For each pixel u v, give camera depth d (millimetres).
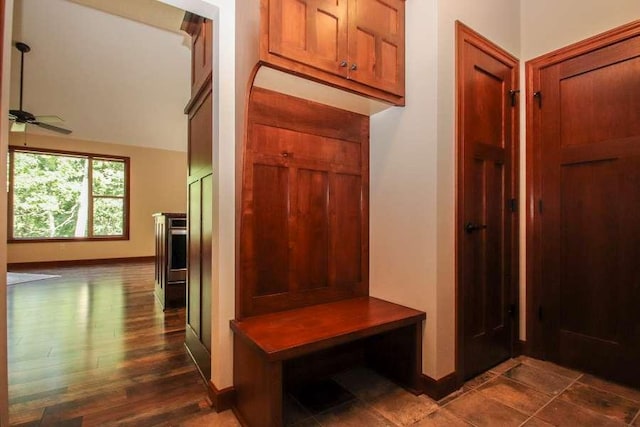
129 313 3406
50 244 6582
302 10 1559
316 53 1600
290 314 1813
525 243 2305
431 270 1802
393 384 1933
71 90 5219
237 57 1721
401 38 1940
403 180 1975
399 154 2004
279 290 1862
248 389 1551
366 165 2217
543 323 2217
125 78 5191
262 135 1801
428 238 1820
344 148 2119
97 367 2168
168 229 3598
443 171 1821
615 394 1791
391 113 2059
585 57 2035
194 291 2285
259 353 1396
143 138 7059
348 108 2076
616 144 1905
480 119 2049
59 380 1991
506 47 2219
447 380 1806
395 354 1951
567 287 2109
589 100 2020
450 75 1863
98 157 7047
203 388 1905
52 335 2760
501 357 2176
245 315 1743
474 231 2002
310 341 1448
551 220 2182
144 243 7566
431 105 1812
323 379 1994
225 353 1709
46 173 6613
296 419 1604
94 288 4598
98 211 7121
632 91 1852
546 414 1619
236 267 1739
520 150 2314
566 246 2115
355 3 1743
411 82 1923
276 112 1844
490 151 2107
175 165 7938
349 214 2145
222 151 1720
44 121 5797
